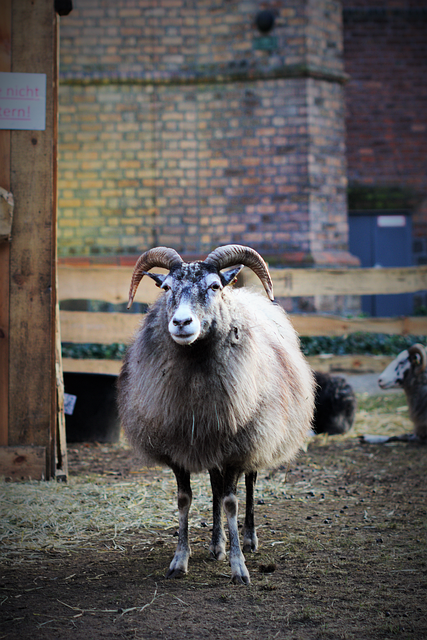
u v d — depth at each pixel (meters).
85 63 10.75
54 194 4.91
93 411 6.36
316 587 3.06
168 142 10.85
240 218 10.87
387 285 7.86
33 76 4.88
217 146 10.86
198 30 10.81
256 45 10.67
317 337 10.06
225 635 2.58
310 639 2.54
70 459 5.68
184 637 2.57
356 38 13.28
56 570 3.29
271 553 3.53
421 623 2.67
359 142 13.41
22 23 4.88
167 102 10.83
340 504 4.45
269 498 4.60
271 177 10.79
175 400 3.16
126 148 10.84
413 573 3.22
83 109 10.77
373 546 3.62
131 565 3.38
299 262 10.60
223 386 3.15
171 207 10.89
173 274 3.17
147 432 3.37
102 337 7.27
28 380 4.88
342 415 6.76
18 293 4.88
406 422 7.23
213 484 3.54
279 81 10.70
